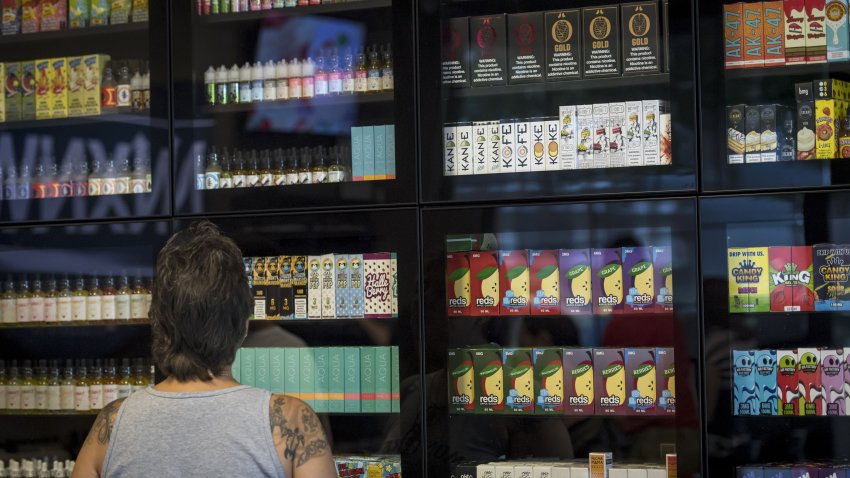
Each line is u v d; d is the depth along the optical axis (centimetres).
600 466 305
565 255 318
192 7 333
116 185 348
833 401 294
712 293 288
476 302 322
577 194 301
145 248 354
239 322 180
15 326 362
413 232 311
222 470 168
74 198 338
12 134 370
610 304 313
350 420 350
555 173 302
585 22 317
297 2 335
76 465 180
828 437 309
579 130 314
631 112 309
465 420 330
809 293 297
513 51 322
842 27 298
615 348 312
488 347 327
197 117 337
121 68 357
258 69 345
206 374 177
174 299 175
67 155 365
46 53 379
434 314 308
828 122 295
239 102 343
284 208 321
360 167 331
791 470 287
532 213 303
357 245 340
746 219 288
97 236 334
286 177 338
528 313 319
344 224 316
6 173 366
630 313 311
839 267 295
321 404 331
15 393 362
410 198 312
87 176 358
